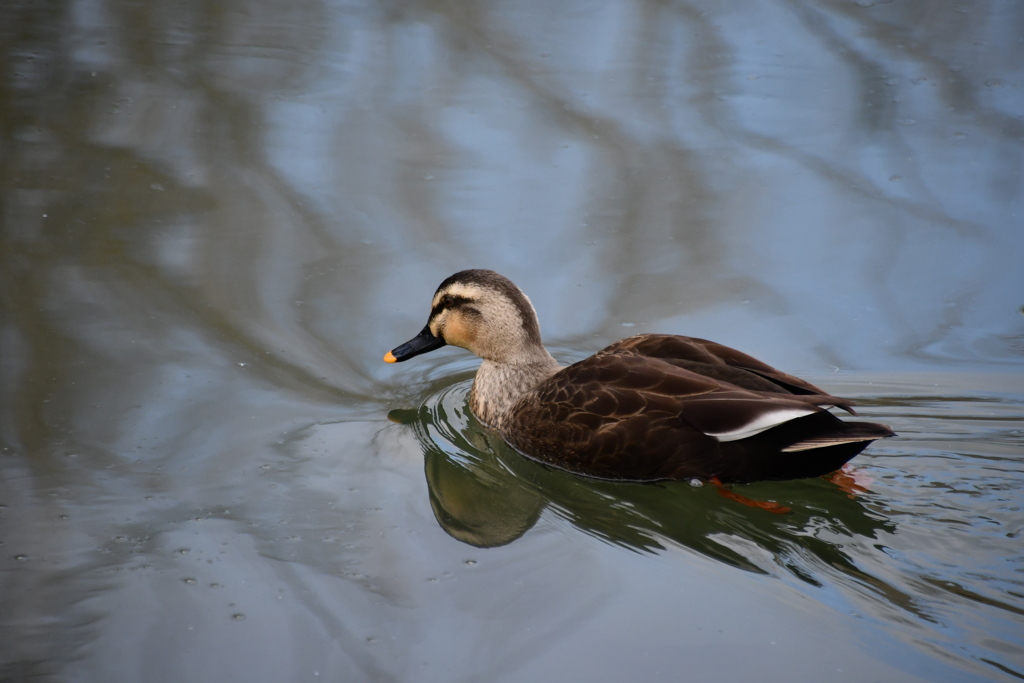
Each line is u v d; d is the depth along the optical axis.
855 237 14.09
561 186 15.39
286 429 10.79
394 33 20.08
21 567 8.52
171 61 18.72
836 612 7.93
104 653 7.62
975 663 7.26
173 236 13.98
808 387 9.55
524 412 10.65
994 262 13.45
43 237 13.72
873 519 9.16
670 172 15.68
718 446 9.45
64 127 16.45
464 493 10.20
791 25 20.14
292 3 21.23
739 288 13.15
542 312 12.81
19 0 21.08
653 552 8.98
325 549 8.93
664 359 10.17
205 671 7.48
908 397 11.17
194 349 11.91
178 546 8.87
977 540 8.81
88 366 11.47
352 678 7.44
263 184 15.24
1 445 10.12
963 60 18.59
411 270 13.52
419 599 8.31
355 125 16.92
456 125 16.98
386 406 11.41
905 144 16.20
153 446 10.29
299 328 12.45
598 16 20.75
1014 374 11.48
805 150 16.16
